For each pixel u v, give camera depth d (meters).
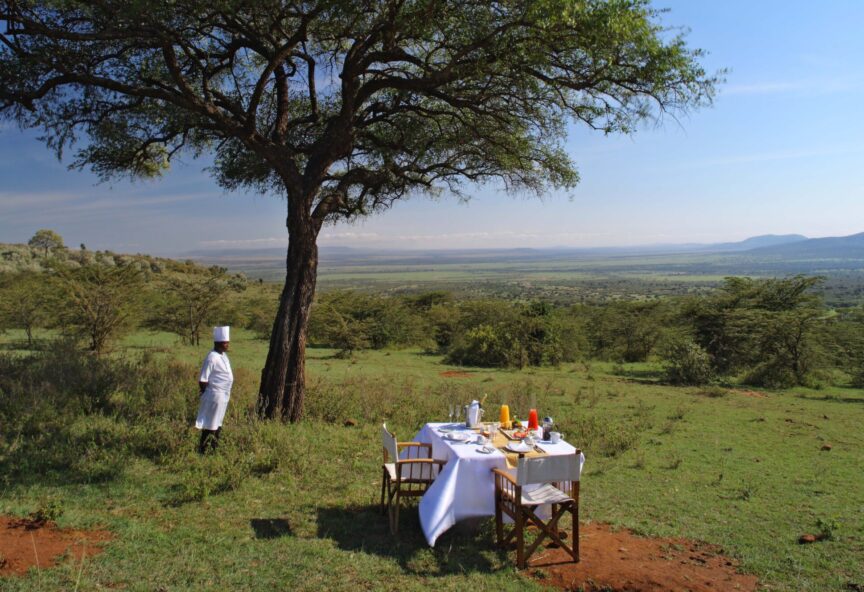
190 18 8.31
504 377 19.95
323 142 10.20
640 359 28.95
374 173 10.81
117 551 4.65
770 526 6.35
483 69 8.72
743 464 9.12
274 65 9.31
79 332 18.38
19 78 8.48
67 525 5.08
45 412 8.44
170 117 10.43
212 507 5.87
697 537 5.95
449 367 23.28
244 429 8.23
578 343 28.58
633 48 8.09
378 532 5.55
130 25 7.80
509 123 10.05
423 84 9.58
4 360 11.76
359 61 9.78
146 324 25.19
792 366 22.06
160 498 5.99
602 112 9.18
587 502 6.96
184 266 62.28
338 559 4.84
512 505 5.30
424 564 4.90
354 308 30.91
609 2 7.57
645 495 7.35
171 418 9.09
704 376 19.81
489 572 4.84
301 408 9.99
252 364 18.69
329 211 10.37
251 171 12.13
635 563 5.19
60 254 60.03
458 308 35.16
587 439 10.13
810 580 4.98
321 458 7.89
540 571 4.91
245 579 4.36
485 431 6.22
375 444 8.85
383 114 11.21
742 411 14.42
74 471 6.49
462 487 5.38
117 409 9.29
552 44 8.34
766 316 22.97
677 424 12.27
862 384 21.50
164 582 4.20
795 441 11.03
